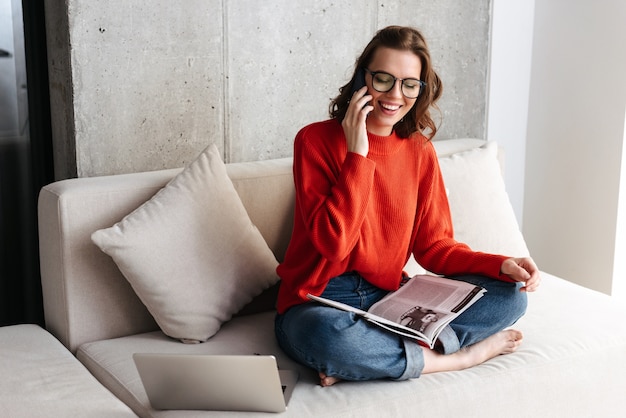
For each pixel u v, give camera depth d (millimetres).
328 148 2135
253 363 1732
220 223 2277
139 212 2215
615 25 3014
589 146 3180
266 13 2820
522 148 3467
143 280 2168
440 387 1943
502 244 2693
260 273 2342
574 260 3312
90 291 2252
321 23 2924
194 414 1823
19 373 1993
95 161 2643
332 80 2996
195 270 2215
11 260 2883
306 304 2074
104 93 2613
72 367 2047
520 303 2123
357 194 2021
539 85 3357
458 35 3209
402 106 2109
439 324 1952
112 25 2576
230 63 2797
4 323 2910
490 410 1987
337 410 1826
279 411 1805
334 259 2016
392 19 3057
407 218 2188
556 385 2090
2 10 2701
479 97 3316
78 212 2221
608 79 3064
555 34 3252
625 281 3170
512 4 3277
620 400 2229
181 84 2729
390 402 1874
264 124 2910
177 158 2779
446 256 2238
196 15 2701
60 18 2566
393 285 2213
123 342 2219
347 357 1898
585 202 3230
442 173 2664
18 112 2795
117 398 1926
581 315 2365
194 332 2193
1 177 2814
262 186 2482
